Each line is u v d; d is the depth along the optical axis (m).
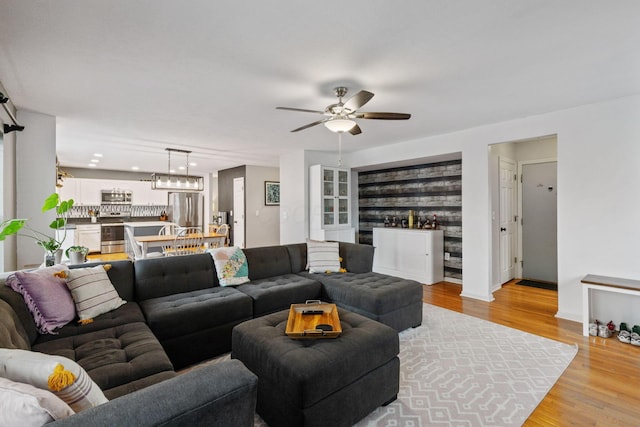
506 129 3.81
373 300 2.83
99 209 8.25
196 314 2.42
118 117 3.51
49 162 3.37
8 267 2.92
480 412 1.85
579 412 1.85
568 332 3.01
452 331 3.05
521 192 5.16
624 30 1.83
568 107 3.26
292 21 1.73
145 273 2.74
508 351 2.62
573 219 3.28
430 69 2.35
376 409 1.88
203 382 0.92
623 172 2.99
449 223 5.16
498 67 2.32
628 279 2.96
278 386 1.64
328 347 1.74
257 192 7.69
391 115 2.62
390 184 6.08
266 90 2.74
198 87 2.66
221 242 5.54
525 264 5.14
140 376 1.48
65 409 0.77
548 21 1.74
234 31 1.83
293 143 5.01
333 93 2.81
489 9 1.63
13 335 1.48
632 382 2.16
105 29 1.80
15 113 3.17
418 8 1.62
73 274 2.20
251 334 1.93
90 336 1.89
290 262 3.81
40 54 2.09
